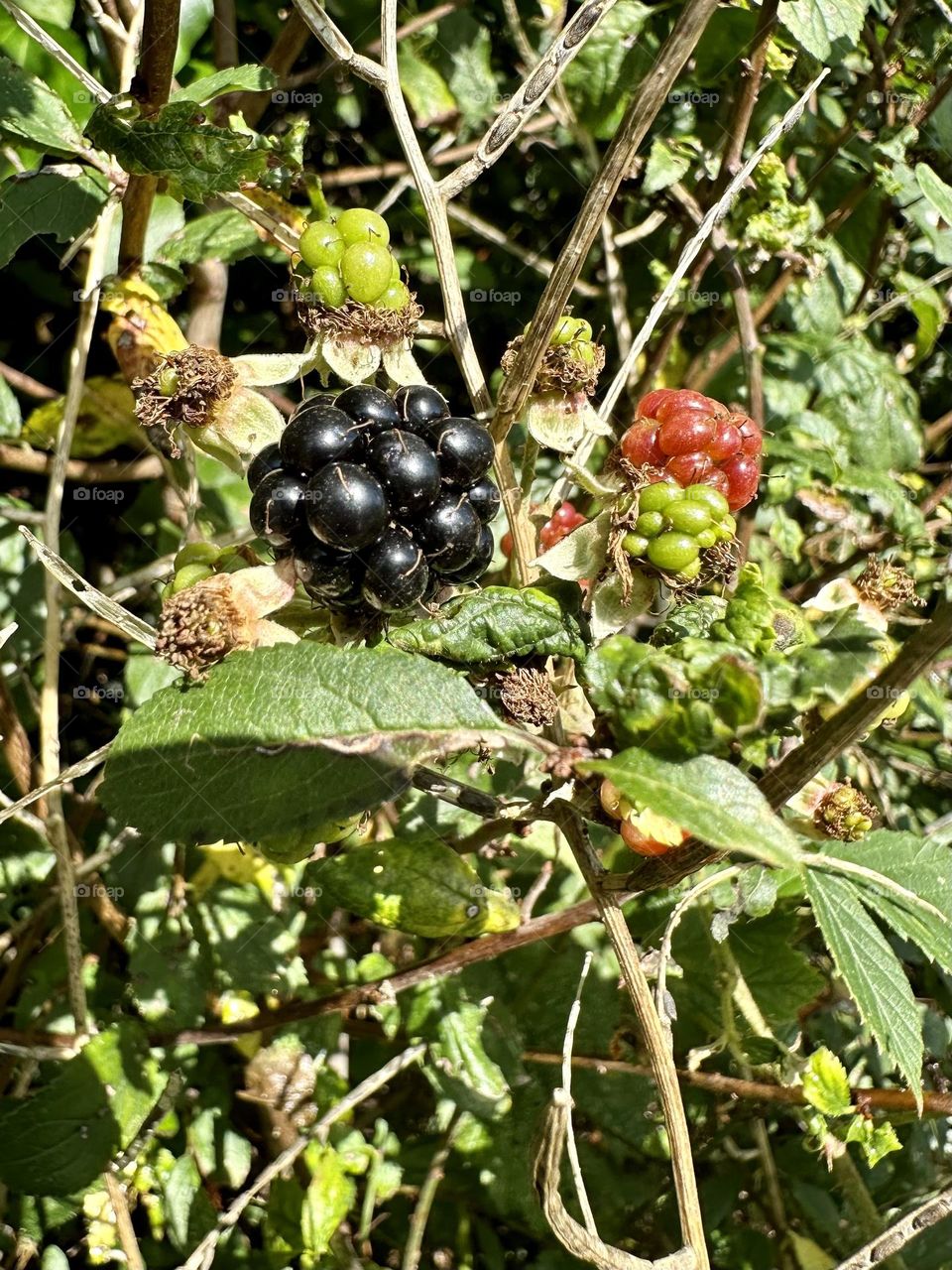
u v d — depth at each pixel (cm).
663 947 10
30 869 14
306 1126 13
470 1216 14
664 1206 14
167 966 13
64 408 14
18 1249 13
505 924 11
